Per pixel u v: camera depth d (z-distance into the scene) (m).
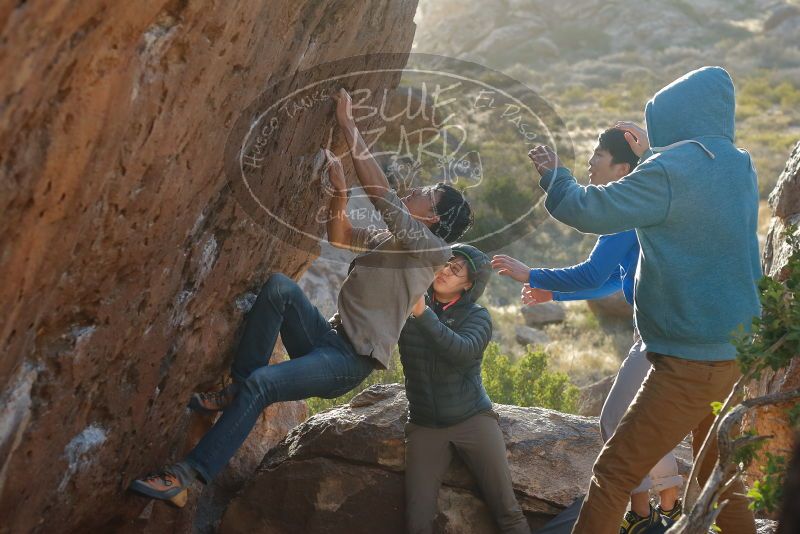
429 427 3.96
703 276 3.13
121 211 2.23
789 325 2.51
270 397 3.35
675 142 3.29
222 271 3.32
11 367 2.22
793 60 41.19
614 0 50.03
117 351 2.74
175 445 3.98
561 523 4.06
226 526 4.41
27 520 2.80
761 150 26.52
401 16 3.61
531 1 49.94
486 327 3.83
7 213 1.80
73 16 1.62
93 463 3.02
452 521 4.13
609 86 39.59
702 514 2.27
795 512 1.05
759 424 4.49
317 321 3.80
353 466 4.32
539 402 6.89
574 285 3.92
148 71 1.97
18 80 1.60
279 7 2.37
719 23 48.19
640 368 3.82
